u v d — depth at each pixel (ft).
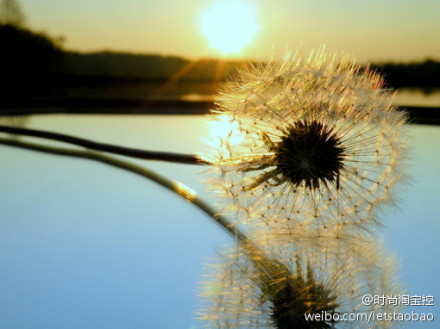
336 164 0.44
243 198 0.44
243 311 0.34
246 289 0.36
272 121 0.45
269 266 0.38
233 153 0.45
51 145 0.92
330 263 0.38
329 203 0.44
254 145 0.45
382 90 0.47
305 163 0.43
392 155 0.45
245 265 0.38
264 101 0.46
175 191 0.60
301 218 0.43
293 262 0.39
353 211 0.43
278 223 0.43
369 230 0.42
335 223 0.43
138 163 0.74
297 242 0.40
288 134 0.45
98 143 0.77
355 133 0.45
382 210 0.43
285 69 0.46
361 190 0.44
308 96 0.45
